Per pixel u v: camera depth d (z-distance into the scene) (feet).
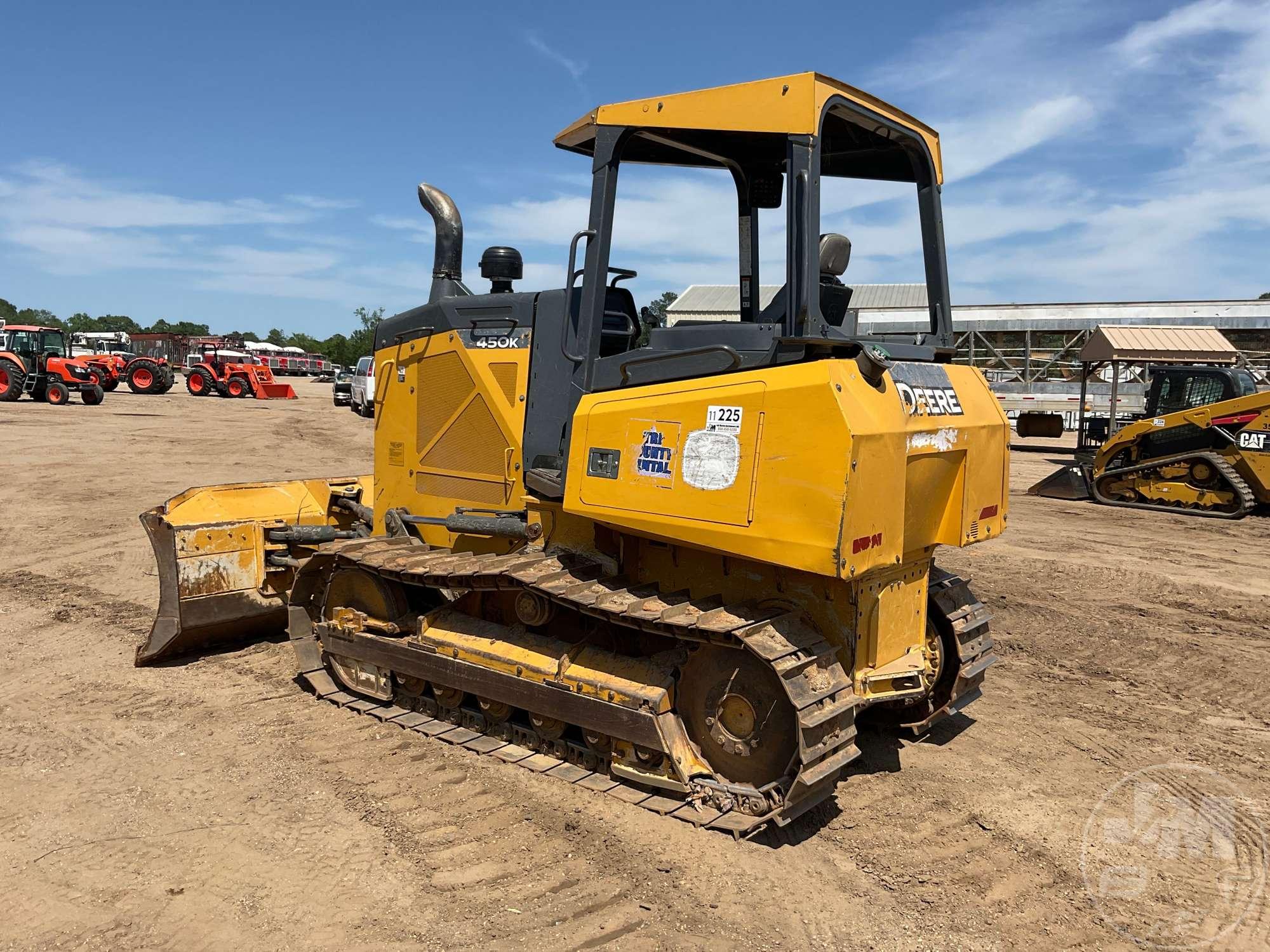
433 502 18.43
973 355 97.50
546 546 15.64
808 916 10.89
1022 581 29.14
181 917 10.68
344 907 10.89
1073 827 13.30
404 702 17.20
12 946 10.11
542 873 11.69
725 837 12.64
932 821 13.41
